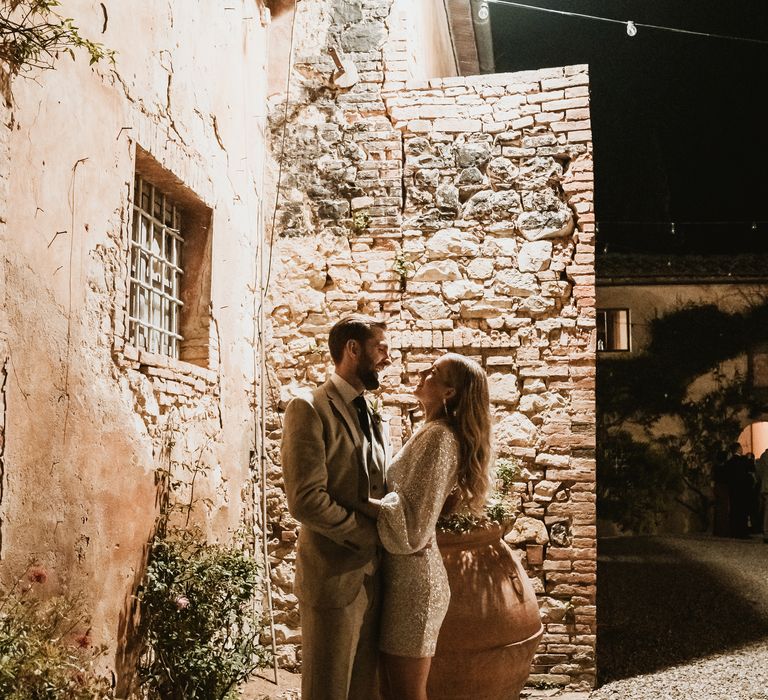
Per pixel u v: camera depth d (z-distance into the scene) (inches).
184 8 177.5
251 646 167.6
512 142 230.8
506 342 224.1
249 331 219.0
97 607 133.3
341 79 238.4
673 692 202.8
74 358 128.7
